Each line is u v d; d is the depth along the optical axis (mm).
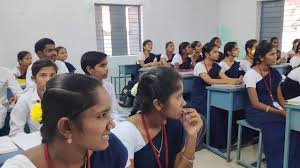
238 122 2531
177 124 1066
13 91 2562
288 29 5367
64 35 5094
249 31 5969
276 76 2514
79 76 612
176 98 971
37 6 4824
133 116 1065
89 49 5328
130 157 980
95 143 611
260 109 2365
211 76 3072
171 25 6066
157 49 5992
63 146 617
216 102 2746
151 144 1024
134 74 5324
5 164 614
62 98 575
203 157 2713
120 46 5723
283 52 5297
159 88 954
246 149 2871
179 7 6102
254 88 2426
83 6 5176
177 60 4910
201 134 1186
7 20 4641
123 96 4238
